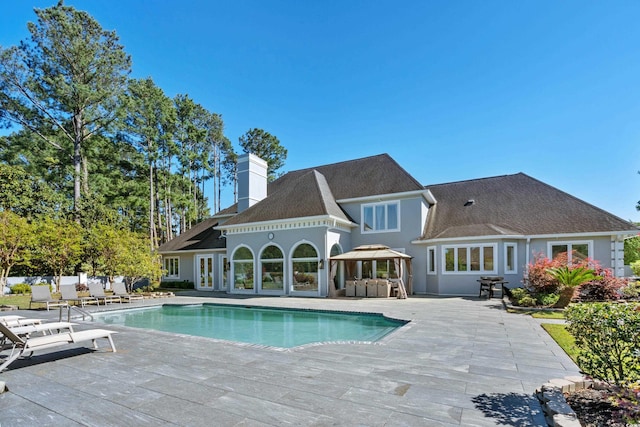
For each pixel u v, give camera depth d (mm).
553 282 15281
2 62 29172
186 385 5562
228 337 10820
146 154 38344
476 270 20344
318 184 24359
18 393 5309
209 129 53375
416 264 22641
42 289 16641
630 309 4590
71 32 30453
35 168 33438
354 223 24141
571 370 6230
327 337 10750
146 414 4504
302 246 21766
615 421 3898
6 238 20547
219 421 4262
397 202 23375
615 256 18594
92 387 5535
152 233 37406
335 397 4988
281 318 14578
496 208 22938
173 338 9289
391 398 4938
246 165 27719
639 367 4895
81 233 24984
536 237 19953
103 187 36438
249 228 23844
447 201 25422
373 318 13828
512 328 10312
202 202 54625
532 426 4062
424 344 8289
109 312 16016
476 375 5953
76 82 31109
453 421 4199
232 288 24422
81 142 33375
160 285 30203
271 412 4496
